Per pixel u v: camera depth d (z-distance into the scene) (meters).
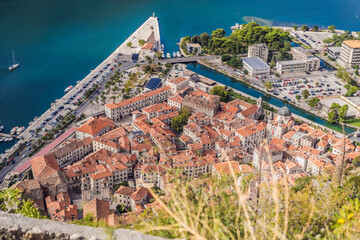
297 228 83.88
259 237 69.88
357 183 142.00
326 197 94.25
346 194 98.25
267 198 85.06
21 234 55.25
